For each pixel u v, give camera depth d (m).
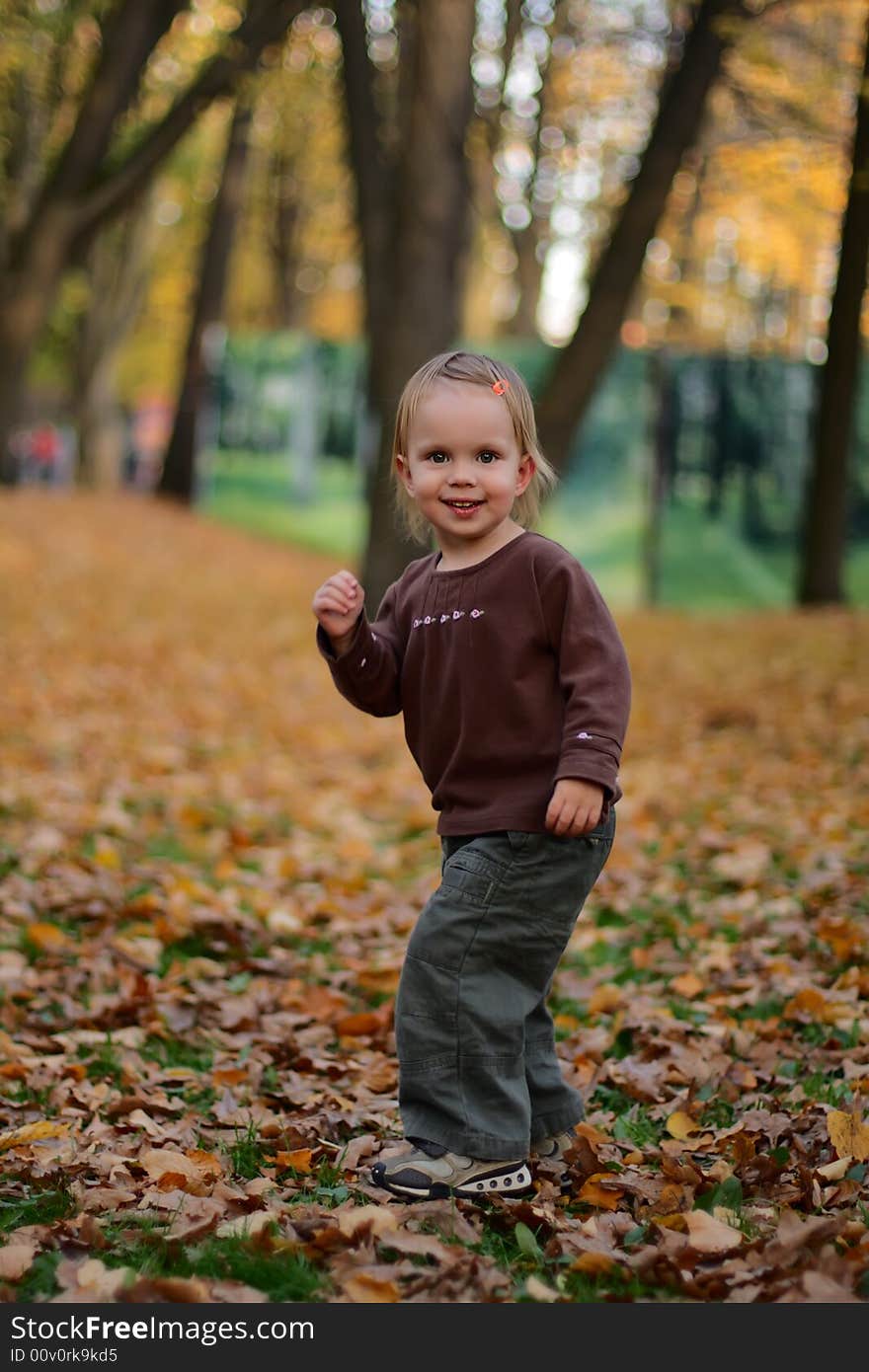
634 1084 3.79
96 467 26.44
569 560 2.96
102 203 16.81
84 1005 4.57
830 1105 3.51
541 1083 3.19
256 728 10.06
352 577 3.06
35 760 8.38
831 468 16.19
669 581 19.48
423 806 7.94
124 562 16.86
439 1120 2.94
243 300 35.84
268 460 21.67
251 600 15.73
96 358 26.27
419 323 12.44
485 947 2.94
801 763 8.88
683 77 12.15
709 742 9.85
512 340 24.97
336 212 31.11
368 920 5.63
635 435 19.44
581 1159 3.14
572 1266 2.62
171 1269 2.66
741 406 19.44
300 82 20.81
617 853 6.72
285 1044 4.21
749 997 4.52
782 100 16.19
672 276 23.56
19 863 6.25
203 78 15.99
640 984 4.88
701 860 6.59
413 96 12.34
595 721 2.83
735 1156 3.20
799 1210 2.91
